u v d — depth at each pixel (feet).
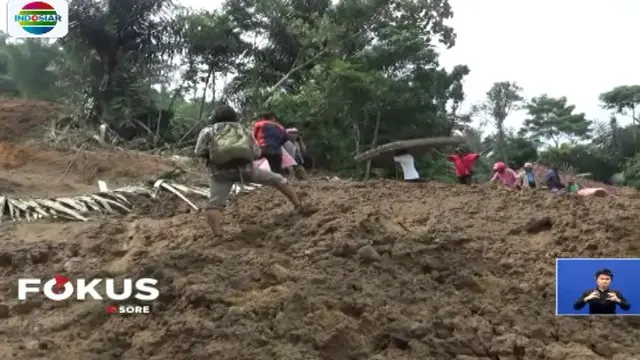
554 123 136.15
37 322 15.90
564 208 22.98
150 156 44.06
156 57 70.44
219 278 16.56
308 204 22.35
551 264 18.71
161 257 18.47
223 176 19.67
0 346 14.73
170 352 13.67
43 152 41.93
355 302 15.34
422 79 76.84
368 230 19.79
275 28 76.18
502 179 38.32
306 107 69.26
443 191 26.53
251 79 74.23
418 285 16.83
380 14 79.15
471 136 92.27
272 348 13.52
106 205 26.48
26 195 30.76
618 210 22.18
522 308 16.12
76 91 67.31
